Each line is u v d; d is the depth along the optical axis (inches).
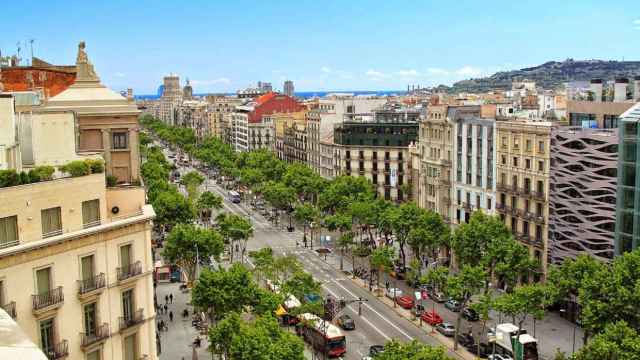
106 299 1979.6
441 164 5447.8
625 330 2464.3
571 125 4547.2
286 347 2463.1
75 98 3061.0
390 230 5191.9
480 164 4938.5
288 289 3597.4
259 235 6540.4
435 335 3666.3
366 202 5753.0
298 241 6250.0
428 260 5251.0
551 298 3132.4
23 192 1747.0
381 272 5024.6
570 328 3806.6
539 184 4298.7
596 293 2952.8
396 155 7470.5
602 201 3814.0
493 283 4495.6
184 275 4955.7
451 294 3316.9
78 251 1891.0
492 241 3981.3
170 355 3430.1
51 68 5093.5
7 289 1710.1
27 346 611.2
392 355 2348.7
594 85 4921.3
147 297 2124.8
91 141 3053.6
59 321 1839.3
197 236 4281.5
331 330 3412.9
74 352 1882.4
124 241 2042.3
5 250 1685.5
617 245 3690.9
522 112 6259.8
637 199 3548.2
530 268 3868.1
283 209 7711.6
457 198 5295.3
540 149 4264.3
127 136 3137.3
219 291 3144.7
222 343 2684.5
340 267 5172.2
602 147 3806.6
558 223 4126.5
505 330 3260.3
